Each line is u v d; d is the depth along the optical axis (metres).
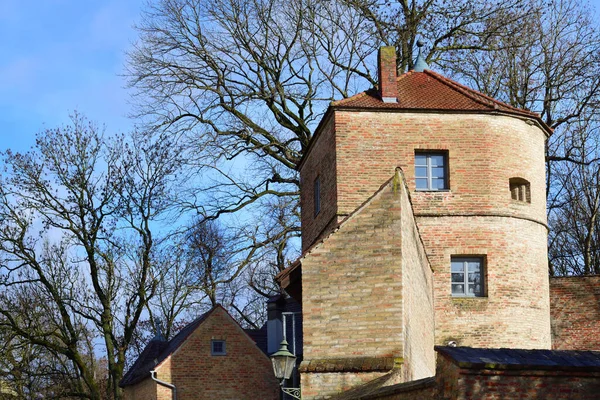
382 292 23.00
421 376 27.00
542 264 33.28
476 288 32.31
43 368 43.84
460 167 32.38
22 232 42.06
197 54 45.81
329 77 47.31
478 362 13.95
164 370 39.06
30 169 42.19
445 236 32.09
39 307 43.28
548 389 14.00
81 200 42.72
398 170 23.67
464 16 45.25
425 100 33.06
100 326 43.47
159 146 44.66
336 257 23.36
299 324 38.38
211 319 40.16
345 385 22.50
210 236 50.50
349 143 31.86
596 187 49.25
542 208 33.88
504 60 47.44
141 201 44.09
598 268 51.22
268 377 39.88
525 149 33.34
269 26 45.97
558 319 36.88
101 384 53.12
